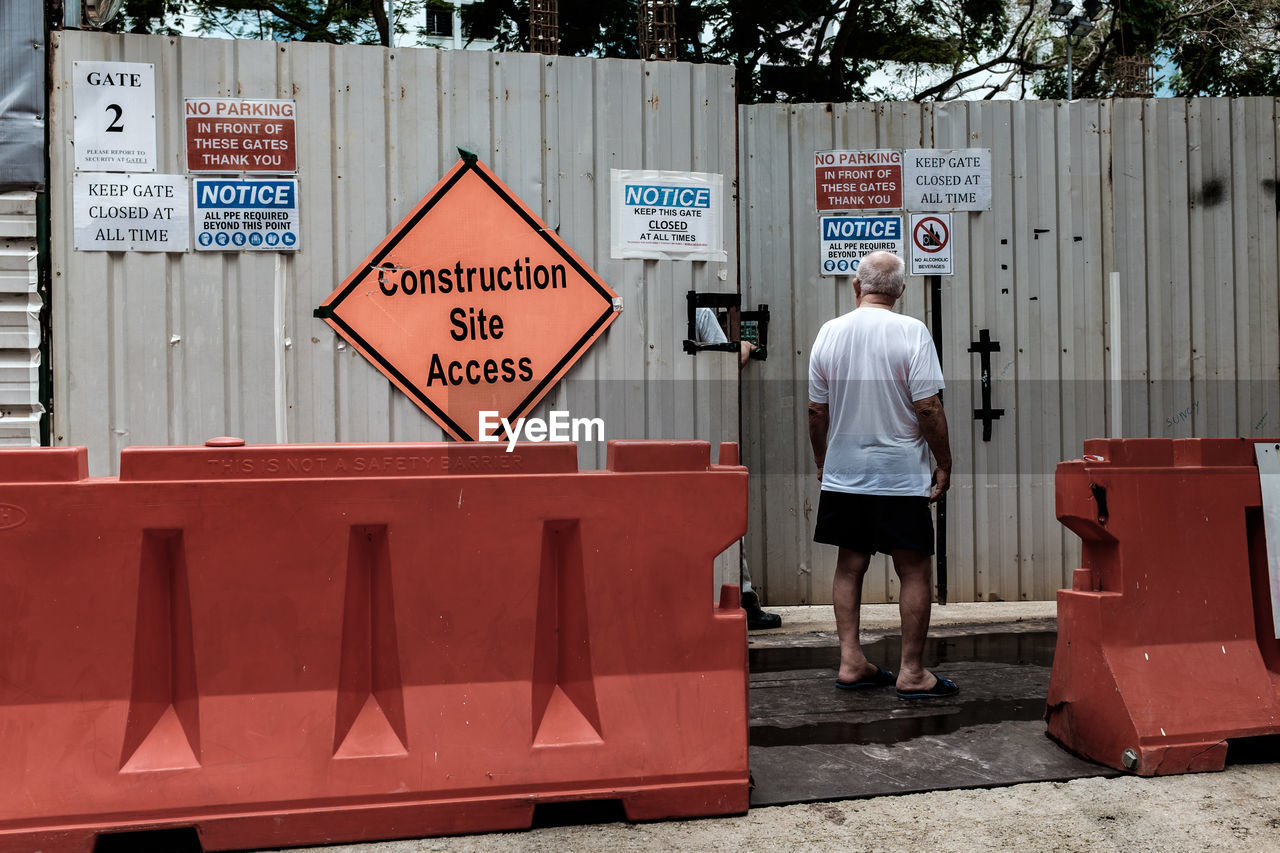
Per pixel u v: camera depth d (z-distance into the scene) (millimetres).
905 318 4254
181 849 2803
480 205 5160
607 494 3047
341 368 5059
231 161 4941
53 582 2775
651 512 3066
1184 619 3500
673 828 2908
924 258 6332
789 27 14836
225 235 4938
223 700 2812
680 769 2963
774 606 6324
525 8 14180
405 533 2941
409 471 2963
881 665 4879
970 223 6359
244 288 4965
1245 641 3559
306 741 2818
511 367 5191
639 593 3047
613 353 5293
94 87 4816
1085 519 3459
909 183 6316
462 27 14953
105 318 4848
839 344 4328
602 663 3018
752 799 3115
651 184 5324
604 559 3037
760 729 3844
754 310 6270
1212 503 3568
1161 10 14148
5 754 2705
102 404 4848
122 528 2809
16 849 2654
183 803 2730
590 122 5266
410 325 5105
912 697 4266
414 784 2838
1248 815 2975
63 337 4812
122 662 2787
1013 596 6410
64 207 4809
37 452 2797
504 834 2867
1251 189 6496
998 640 5414
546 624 3033
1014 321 6387
